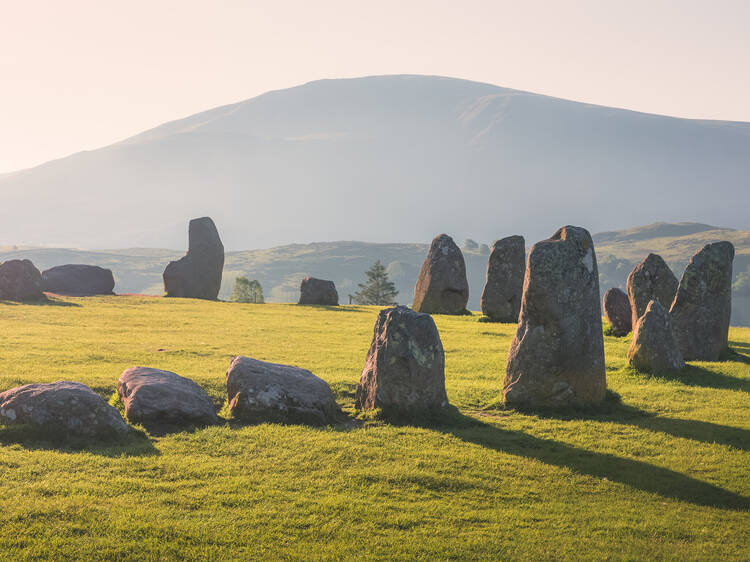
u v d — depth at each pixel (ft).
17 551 31.89
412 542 35.55
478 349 106.42
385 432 56.24
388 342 61.93
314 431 55.31
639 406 68.90
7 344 89.66
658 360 84.94
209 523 36.17
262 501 39.86
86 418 49.08
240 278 378.94
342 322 139.03
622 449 54.03
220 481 42.78
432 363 61.72
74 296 162.61
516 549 35.42
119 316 131.34
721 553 36.22
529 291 66.74
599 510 41.55
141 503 38.32
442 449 52.29
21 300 143.84
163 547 33.22
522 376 66.80
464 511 40.22
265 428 55.06
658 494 44.60
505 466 48.78
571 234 67.00
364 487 43.11
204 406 56.39
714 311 98.12
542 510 41.19
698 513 41.57
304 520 37.35
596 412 65.82
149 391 55.16
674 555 35.65
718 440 56.54
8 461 43.04
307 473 45.39
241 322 132.16
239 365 60.80
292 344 104.47
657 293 111.14
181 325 123.34
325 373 79.41
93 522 35.22
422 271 172.76
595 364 66.90
